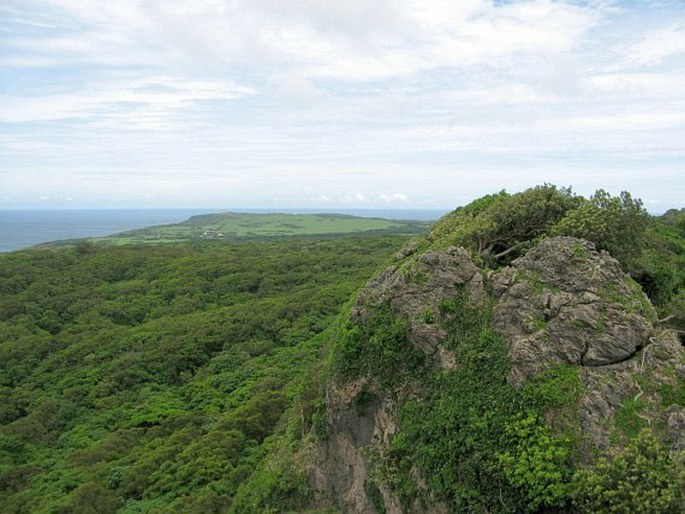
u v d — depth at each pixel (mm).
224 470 36844
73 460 42812
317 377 31984
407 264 25641
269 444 37375
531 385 18203
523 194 26922
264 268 95250
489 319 20953
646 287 24938
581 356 18391
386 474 21000
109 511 34875
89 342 64875
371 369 23562
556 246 20859
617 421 16672
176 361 59438
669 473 14531
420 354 22281
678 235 41188
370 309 24516
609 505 14977
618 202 24391
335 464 25578
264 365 56469
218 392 52500
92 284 90688
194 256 107938
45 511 35062
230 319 68688
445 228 30156
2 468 43344
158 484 36750
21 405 53938
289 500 27078
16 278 87812
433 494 19016
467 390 19719
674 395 16953
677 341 18766
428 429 20031
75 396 54031
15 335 68562
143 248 121625
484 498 17453
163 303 81062
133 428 47469
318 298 73750
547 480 16156
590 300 19219
